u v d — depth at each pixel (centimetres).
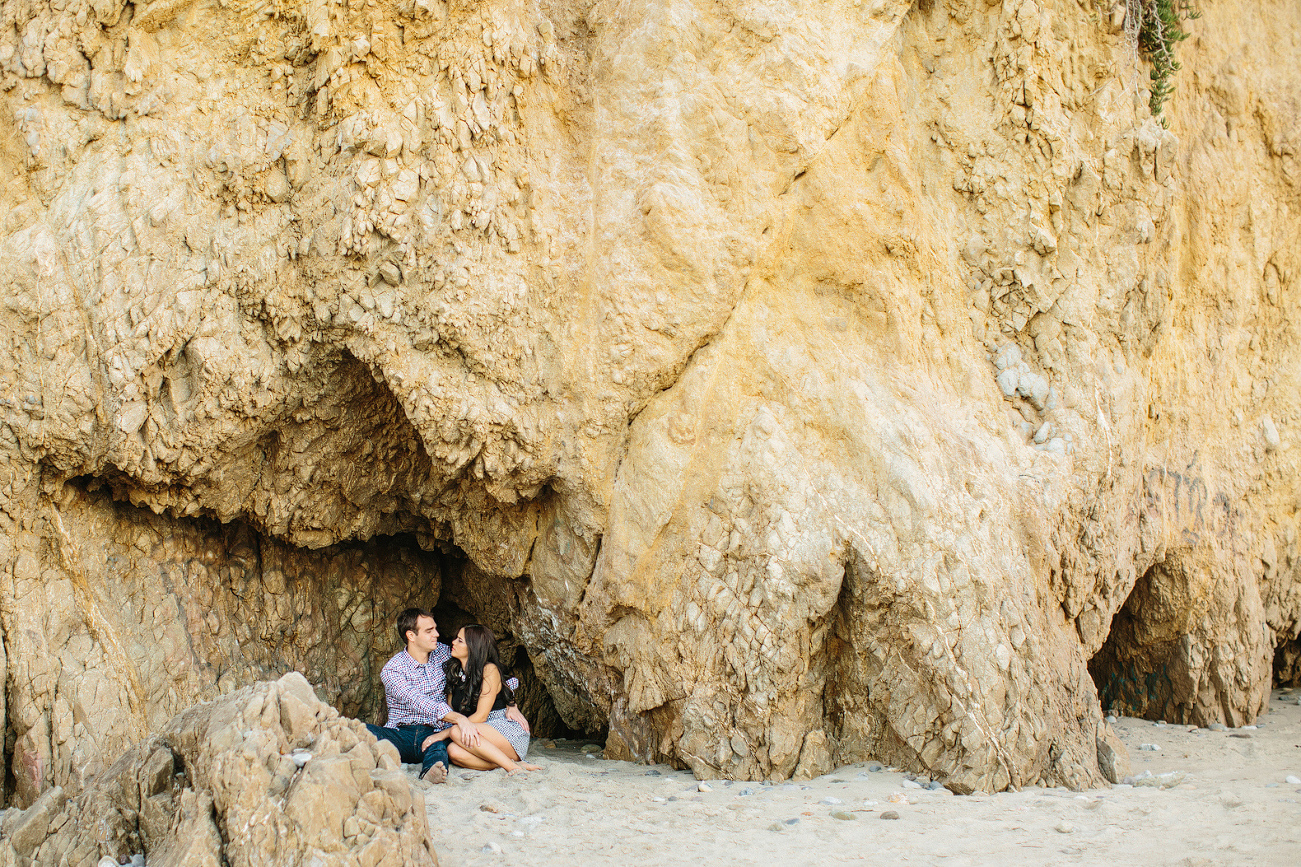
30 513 513
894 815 436
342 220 521
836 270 564
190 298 520
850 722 532
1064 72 607
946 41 608
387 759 387
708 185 546
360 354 533
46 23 507
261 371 534
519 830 419
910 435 536
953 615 507
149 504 547
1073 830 410
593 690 596
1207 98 736
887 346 567
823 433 544
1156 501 642
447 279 523
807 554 514
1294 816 420
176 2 522
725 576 529
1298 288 770
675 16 554
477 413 530
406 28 529
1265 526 748
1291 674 826
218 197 533
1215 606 686
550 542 583
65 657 505
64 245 505
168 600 562
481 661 561
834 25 566
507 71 548
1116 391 598
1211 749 604
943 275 593
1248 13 771
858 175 567
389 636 669
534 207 544
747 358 553
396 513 644
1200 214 705
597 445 548
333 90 525
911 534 515
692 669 527
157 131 523
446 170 527
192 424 527
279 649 615
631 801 468
